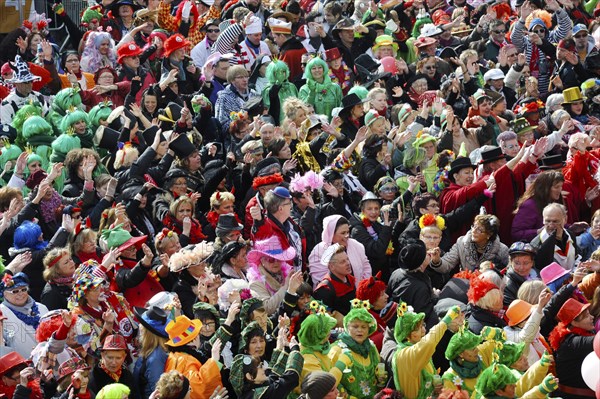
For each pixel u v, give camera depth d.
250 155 36.91
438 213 36.00
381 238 34.06
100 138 40.41
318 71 46.12
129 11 54.47
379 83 48.47
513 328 29.12
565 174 39.28
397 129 42.66
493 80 49.56
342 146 40.06
